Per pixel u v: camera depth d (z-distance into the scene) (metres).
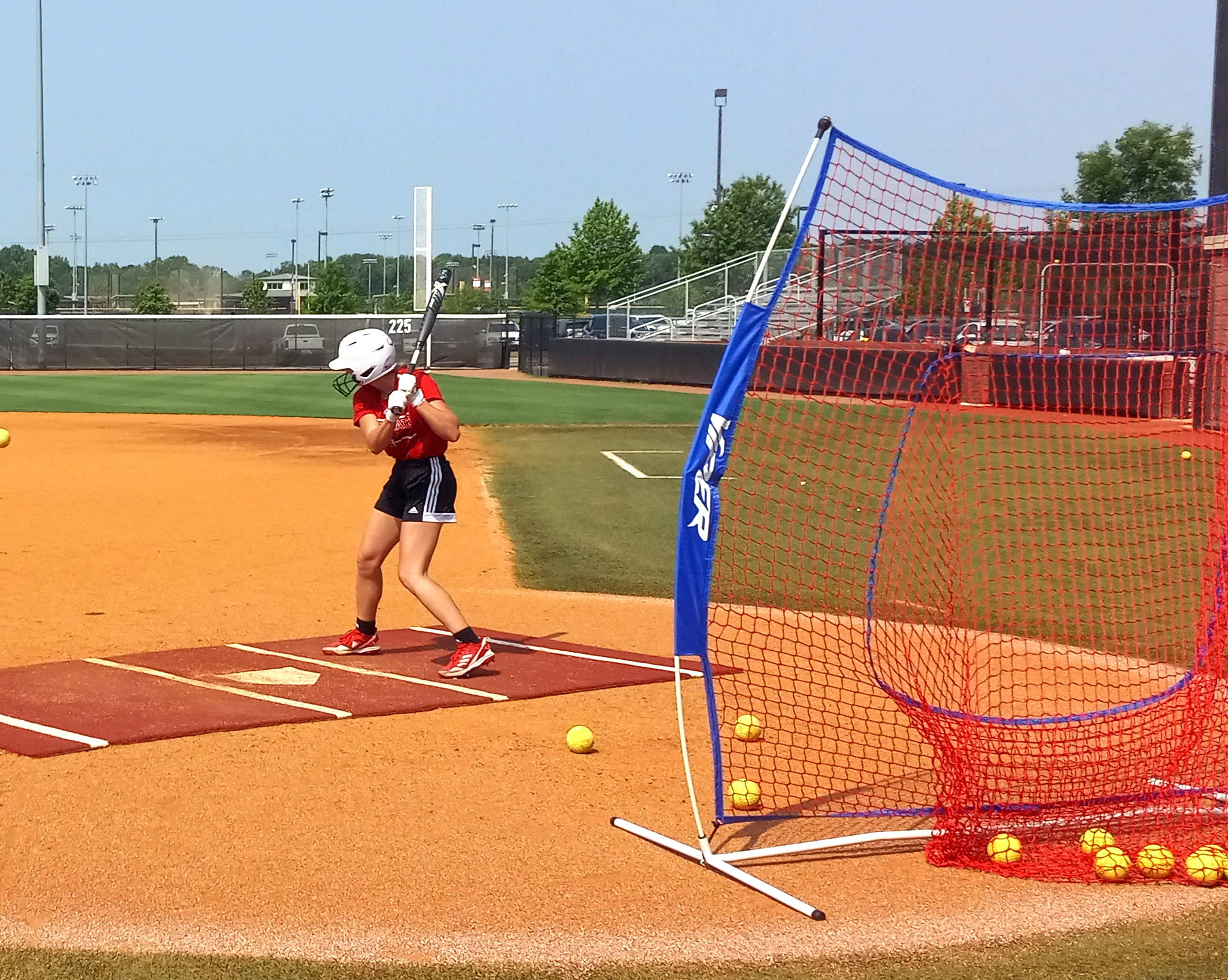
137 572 9.19
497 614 8.13
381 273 132.00
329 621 7.81
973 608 7.45
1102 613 8.20
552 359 38.19
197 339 41.75
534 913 3.86
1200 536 10.65
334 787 4.91
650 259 78.19
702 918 3.86
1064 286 9.63
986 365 9.88
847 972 3.54
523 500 13.02
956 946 3.69
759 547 10.11
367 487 13.80
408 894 3.98
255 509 12.20
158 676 6.39
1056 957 3.62
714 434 4.15
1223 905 4.00
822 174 4.32
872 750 5.47
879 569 9.43
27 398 27.39
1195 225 10.39
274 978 3.45
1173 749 5.41
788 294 6.25
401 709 5.91
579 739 5.39
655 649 7.25
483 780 5.04
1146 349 10.25
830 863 4.31
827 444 14.16
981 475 12.86
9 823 4.48
